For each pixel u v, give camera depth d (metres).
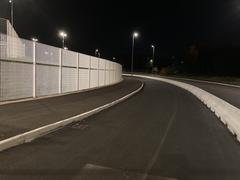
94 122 13.12
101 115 15.26
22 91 16.78
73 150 8.41
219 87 41.84
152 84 51.00
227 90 36.41
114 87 35.06
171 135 11.09
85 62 27.73
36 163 7.11
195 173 7.01
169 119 14.88
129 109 18.12
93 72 30.80
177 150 8.98
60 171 6.64
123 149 8.78
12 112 12.89
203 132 11.94
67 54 22.94
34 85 17.92
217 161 8.04
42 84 18.98
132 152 8.51
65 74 22.75
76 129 11.41
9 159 7.31
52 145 8.84
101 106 17.30
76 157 7.76
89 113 14.72
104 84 36.56
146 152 8.58
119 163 7.45
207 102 21.59
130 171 6.91
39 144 8.90
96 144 9.22
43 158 7.52
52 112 13.87
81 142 9.38
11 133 9.16
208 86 43.72
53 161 7.32
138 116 15.44
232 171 7.25
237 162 8.00
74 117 12.88
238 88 40.00
